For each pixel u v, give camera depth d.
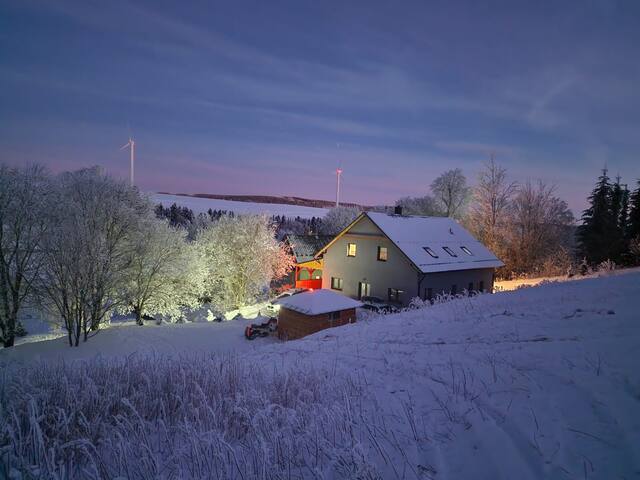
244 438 4.94
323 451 4.22
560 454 3.64
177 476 3.84
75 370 7.21
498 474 3.57
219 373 6.99
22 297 25.28
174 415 5.70
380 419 5.05
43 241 24.36
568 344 6.52
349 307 24.39
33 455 4.35
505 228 47.97
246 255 41.50
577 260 49.00
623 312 8.21
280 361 10.01
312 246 48.31
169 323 30.81
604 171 50.66
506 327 8.92
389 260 31.92
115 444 4.48
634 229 48.22
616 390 4.50
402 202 73.94
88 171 29.03
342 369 8.12
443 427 4.62
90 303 24.86
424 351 8.39
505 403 4.86
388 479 3.75
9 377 6.55
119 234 28.39
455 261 31.80
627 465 3.30
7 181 24.59
